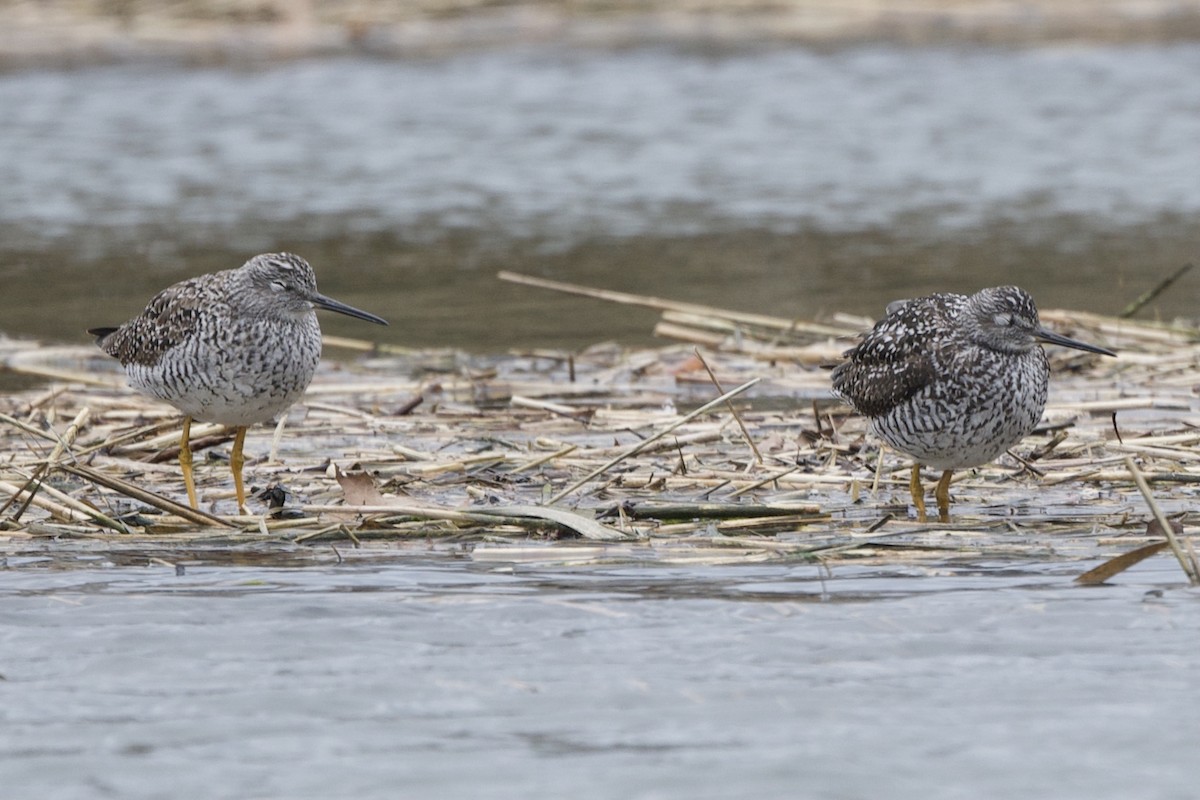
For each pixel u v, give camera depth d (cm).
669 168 3341
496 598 1183
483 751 938
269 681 1038
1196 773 898
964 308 1384
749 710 988
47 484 1462
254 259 1455
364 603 1173
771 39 4606
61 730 969
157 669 1059
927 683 1024
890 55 4416
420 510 1364
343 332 2277
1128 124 3662
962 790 884
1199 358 1928
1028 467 1502
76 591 1207
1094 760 916
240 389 1427
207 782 904
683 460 1525
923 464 1419
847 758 923
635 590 1202
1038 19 4919
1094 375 1898
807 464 1556
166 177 3231
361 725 974
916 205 3033
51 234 2822
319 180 3231
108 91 3903
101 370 2069
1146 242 2730
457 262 2680
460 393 1898
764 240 2795
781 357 2011
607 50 4469
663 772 909
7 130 3550
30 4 4359
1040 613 1135
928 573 1236
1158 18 4906
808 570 1248
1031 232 2820
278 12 4431
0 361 2038
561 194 3139
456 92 3988
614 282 2538
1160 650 1067
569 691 1019
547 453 1589
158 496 1382
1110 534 1330
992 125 3681
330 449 1648
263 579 1238
